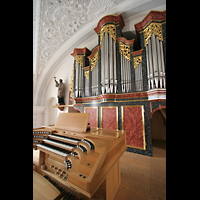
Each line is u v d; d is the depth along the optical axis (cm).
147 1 303
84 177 90
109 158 114
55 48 499
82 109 398
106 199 113
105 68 324
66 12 358
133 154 265
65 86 543
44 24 389
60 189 139
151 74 262
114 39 323
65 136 170
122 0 313
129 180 165
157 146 321
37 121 621
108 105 326
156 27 267
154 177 173
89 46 473
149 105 270
